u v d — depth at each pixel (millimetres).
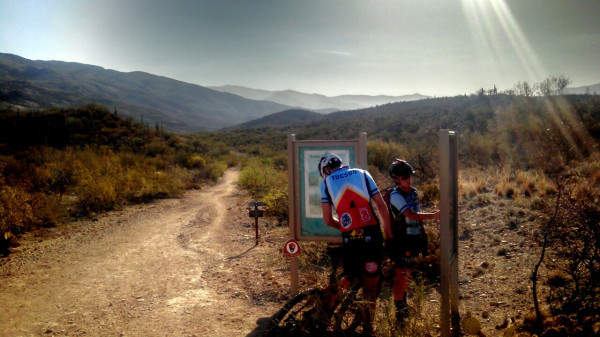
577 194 7320
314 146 5059
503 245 6609
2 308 5352
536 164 12188
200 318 4906
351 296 3918
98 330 4641
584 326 3637
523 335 3674
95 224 11227
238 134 106625
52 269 7148
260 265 6992
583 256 4340
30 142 37312
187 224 11195
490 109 31766
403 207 4105
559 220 4797
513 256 6078
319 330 4020
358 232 3857
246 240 9039
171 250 8414
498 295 4996
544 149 13281
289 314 4133
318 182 5062
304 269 6434
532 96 22969
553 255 5660
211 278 6473
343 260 3977
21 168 20391
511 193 9664
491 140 16375
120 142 41688
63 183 16688
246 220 11352
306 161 5094
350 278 3994
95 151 32312
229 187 21141
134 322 4848
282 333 4070
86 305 5434
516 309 4566
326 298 3988
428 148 16297
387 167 16906
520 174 10734
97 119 48000
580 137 13812
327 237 5074
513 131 16703
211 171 25672
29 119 41812
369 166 16047
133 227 10852
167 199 16391
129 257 7902
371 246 3838
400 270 4191
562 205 4996
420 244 4250
